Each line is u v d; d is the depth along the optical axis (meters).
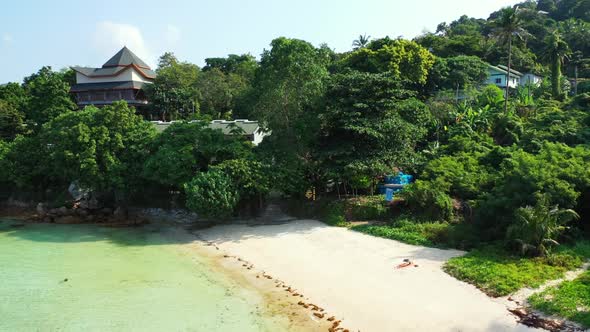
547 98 64.00
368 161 33.50
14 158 43.69
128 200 42.25
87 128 39.22
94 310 20.25
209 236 32.56
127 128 41.22
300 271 23.94
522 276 19.91
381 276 22.11
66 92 62.94
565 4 114.12
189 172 36.03
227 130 51.44
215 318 18.95
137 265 26.61
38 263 27.39
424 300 18.95
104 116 40.78
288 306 19.73
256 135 51.75
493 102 58.91
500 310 17.45
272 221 35.97
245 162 35.03
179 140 37.62
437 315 17.52
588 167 26.06
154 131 42.22
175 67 78.12
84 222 38.97
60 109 60.47
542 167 26.20
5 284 23.83
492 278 19.95
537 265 21.31
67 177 41.31
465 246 25.39
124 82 75.38
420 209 31.19
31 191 45.09
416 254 25.06
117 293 22.23
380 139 34.75
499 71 79.50
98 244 31.59
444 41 91.50
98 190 40.44
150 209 41.59
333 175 33.91
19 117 58.38
